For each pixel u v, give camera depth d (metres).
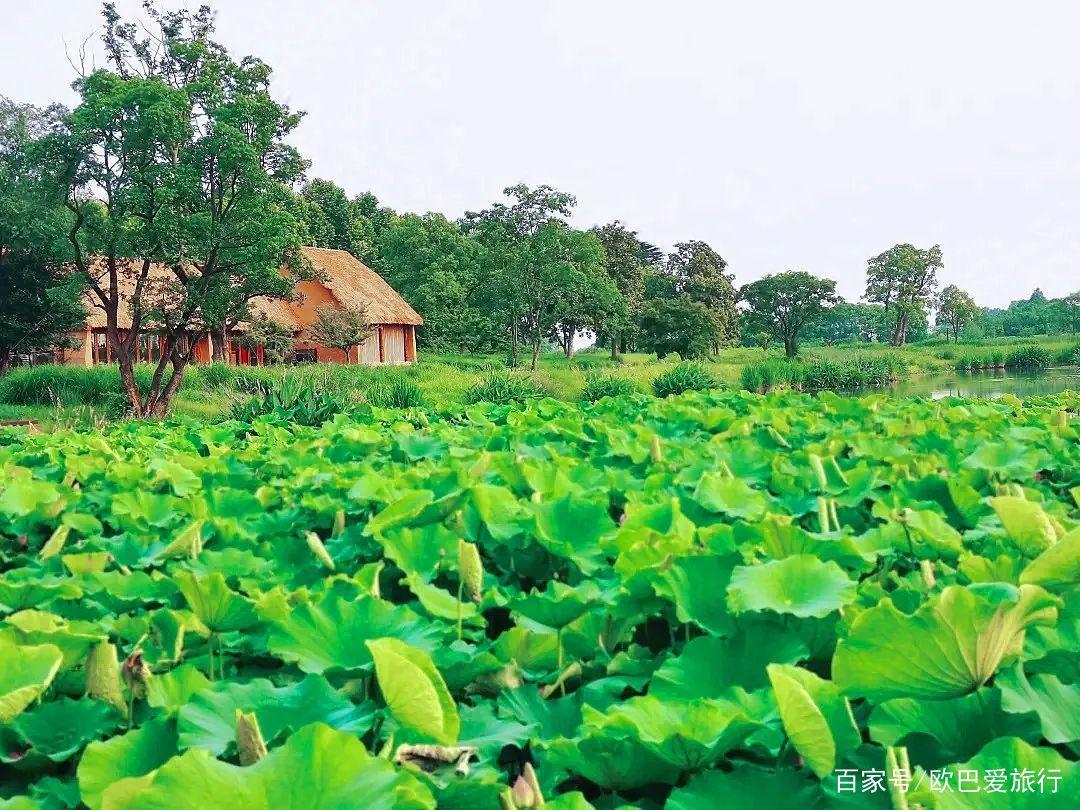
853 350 97.56
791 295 94.25
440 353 68.38
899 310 118.50
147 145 22.80
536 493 3.37
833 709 1.62
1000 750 1.46
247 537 3.53
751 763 1.72
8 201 27.20
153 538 3.52
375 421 8.53
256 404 14.15
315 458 5.53
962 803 1.41
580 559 2.91
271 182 25.36
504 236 59.44
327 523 3.77
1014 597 1.69
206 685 2.07
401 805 1.38
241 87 24.91
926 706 1.70
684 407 8.08
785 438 6.14
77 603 2.77
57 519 4.04
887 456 4.79
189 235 23.83
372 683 2.02
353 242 76.50
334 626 2.12
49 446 6.70
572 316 59.69
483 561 3.28
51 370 29.00
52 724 1.96
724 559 2.33
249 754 1.51
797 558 2.26
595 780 1.73
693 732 1.65
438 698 1.60
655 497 3.68
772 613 2.20
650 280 91.56
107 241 23.72
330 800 1.33
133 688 1.98
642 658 2.39
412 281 66.19
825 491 3.77
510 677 2.15
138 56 25.16
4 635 2.11
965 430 6.15
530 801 1.48
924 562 2.46
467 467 4.25
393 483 3.97
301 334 48.47
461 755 1.64
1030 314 143.25
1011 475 4.09
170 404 25.88
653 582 2.28
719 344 83.88
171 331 25.39
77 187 23.98
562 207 58.84
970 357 68.56
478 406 9.73
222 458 5.57
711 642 2.07
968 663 1.64
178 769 1.32
